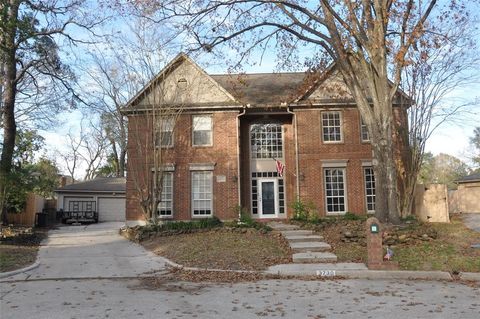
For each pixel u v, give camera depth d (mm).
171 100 22438
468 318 7266
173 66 23688
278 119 25094
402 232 15125
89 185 36250
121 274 12078
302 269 12148
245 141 25016
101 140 55406
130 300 8773
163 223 20219
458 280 11164
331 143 23609
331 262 13211
